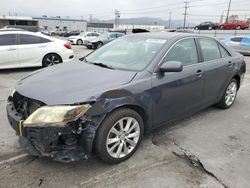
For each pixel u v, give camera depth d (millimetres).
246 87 7348
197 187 2834
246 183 2924
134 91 3164
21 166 3115
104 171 3059
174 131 4176
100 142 2945
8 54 8594
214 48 4730
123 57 3881
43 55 9211
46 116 2682
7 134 3928
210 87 4508
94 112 2818
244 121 4707
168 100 3660
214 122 4613
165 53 3686
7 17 62156
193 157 3412
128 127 3215
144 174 3027
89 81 3148
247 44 17359
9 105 3283
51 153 2812
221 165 3254
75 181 2873
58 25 75250
